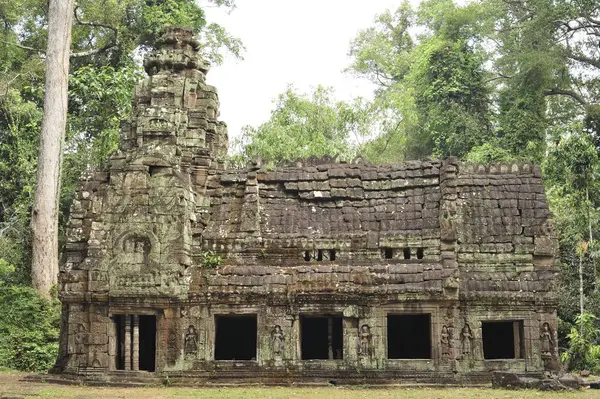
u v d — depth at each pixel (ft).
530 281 82.28
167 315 81.56
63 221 146.20
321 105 154.51
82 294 82.12
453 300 80.07
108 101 143.43
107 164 88.74
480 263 83.97
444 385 78.13
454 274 79.97
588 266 114.62
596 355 92.43
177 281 81.15
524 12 183.01
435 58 180.65
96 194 87.35
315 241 84.99
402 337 96.63
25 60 161.07
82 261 84.43
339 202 88.74
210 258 84.28
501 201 87.81
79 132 148.36
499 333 93.97
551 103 182.50
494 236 84.84
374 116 155.53
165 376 80.12
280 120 152.56
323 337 96.73
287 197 89.92
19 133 145.48
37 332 107.24
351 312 80.64
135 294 81.00
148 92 91.45
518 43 174.09
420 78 186.70
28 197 140.87
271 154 140.26
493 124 178.40
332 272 81.51
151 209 83.05
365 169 91.09
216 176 90.74
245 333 95.76
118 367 83.10
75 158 145.18
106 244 82.99
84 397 66.39
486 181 89.51
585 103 169.58
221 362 80.84
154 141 87.10
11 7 154.51
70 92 143.13
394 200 88.43
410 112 162.09
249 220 86.12
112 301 81.51
